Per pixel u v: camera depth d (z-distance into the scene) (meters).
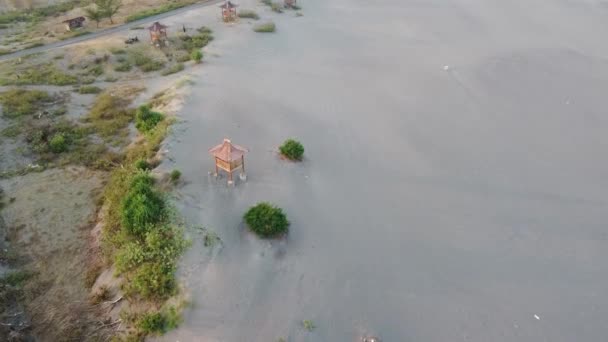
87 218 28.14
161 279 21.61
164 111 37.50
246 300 21.50
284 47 53.47
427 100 41.50
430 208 28.73
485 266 24.95
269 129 35.38
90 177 31.75
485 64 48.44
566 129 37.84
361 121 37.69
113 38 55.47
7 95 41.53
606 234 27.61
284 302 21.75
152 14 65.31
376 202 28.88
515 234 27.20
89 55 50.34
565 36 56.53
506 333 21.56
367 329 21.11
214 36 56.66
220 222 25.42
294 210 27.20
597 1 67.88
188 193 27.36
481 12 64.38
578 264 25.48
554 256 25.89
